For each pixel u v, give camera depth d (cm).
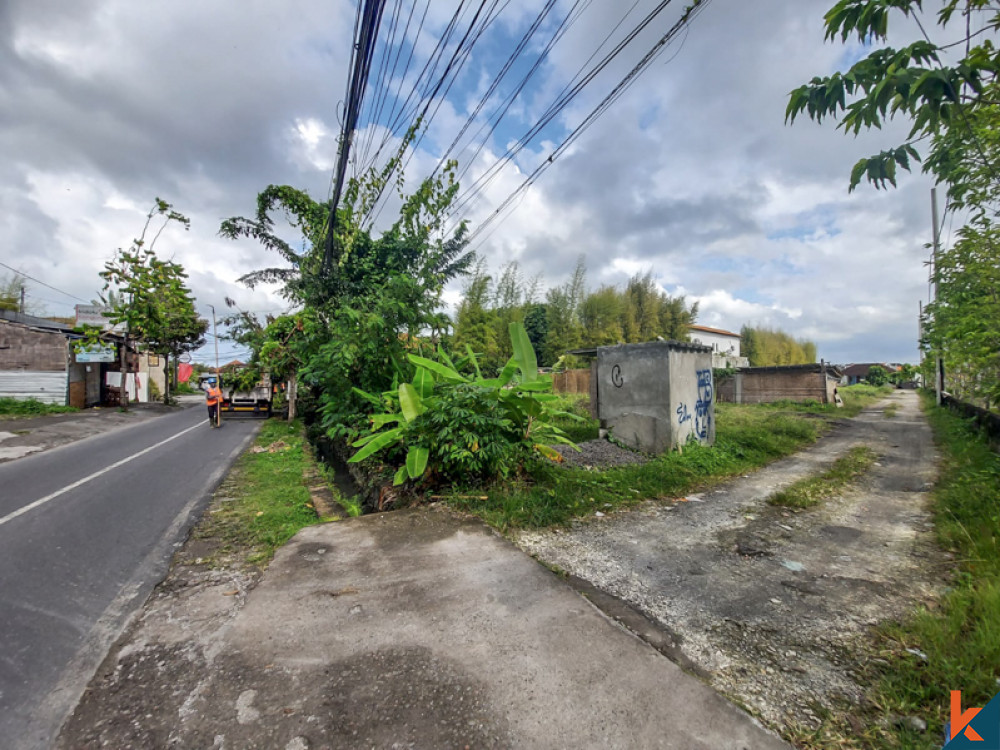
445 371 602
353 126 590
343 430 746
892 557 369
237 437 1177
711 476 669
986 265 539
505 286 2866
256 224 1344
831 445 987
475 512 468
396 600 292
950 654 228
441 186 1097
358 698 205
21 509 517
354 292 1123
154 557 379
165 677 222
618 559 367
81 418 1465
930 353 1456
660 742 180
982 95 188
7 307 2480
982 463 635
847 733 186
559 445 788
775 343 4594
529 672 221
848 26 191
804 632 261
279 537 416
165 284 1739
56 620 281
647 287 3225
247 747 180
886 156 207
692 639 254
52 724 194
